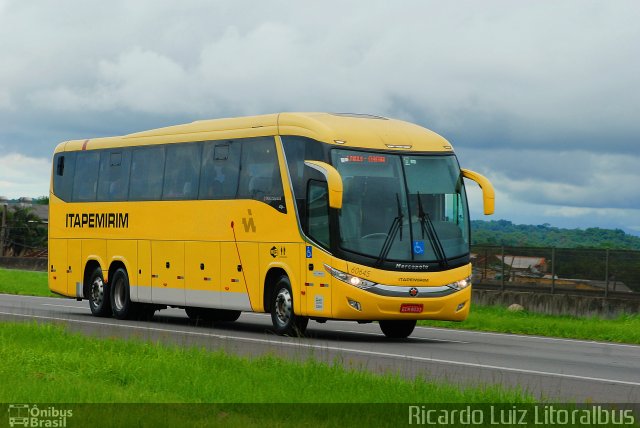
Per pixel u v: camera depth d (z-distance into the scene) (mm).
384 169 24578
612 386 16734
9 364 15859
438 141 25594
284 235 25250
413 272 24203
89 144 32938
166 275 29375
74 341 19578
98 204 32219
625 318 30781
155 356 17391
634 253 32750
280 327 25484
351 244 23938
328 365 16000
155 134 30391
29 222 75500
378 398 13367
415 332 28344
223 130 27750
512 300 34562
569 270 34312
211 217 27781
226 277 27234
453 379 16734
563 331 28734
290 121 25547
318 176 24219
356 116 26016
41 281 52344
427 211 24734
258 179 26219
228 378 14773
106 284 31750
